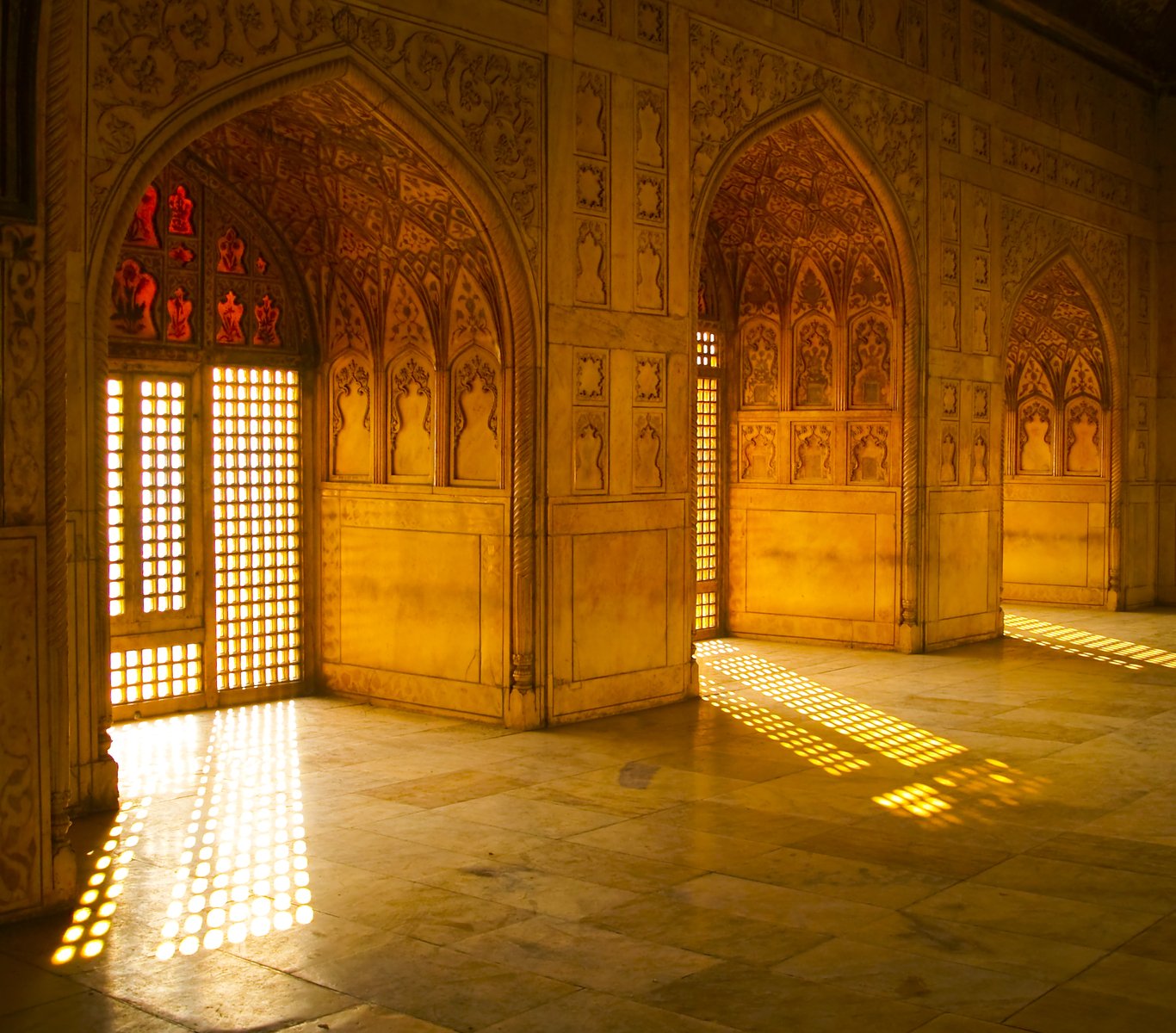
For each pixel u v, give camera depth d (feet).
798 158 32.48
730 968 13.15
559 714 25.16
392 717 25.93
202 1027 11.77
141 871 16.28
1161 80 45.75
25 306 14.26
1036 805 19.65
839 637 35.58
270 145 24.77
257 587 27.48
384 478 27.02
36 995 12.50
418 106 22.45
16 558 14.24
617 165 26.02
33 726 14.49
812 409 35.83
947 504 35.50
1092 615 43.73
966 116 35.94
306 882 15.87
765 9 29.30
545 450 24.63
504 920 14.55
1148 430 46.42
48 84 14.44
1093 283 42.83
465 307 25.26
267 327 27.45
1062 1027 11.74
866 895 15.43
